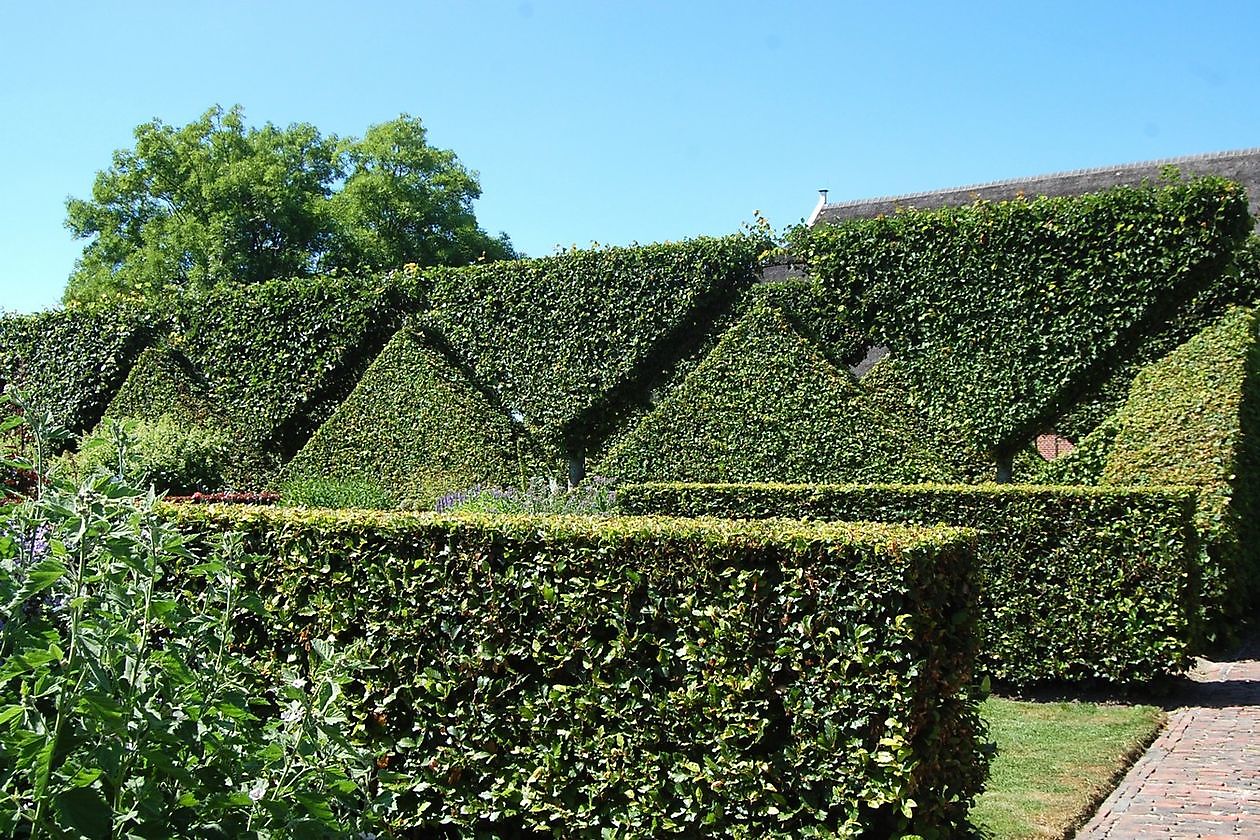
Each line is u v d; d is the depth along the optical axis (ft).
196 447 51.13
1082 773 18.70
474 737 14.76
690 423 43.01
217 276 101.45
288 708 10.13
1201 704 24.93
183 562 16.03
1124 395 36.78
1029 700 25.40
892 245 40.88
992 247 38.83
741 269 44.78
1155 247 36.14
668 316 45.65
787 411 41.34
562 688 14.23
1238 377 32.73
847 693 12.73
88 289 107.65
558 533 14.42
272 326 56.49
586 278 47.73
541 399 48.44
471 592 14.84
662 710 13.69
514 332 49.52
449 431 49.70
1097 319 36.99
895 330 40.70
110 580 9.00
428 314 52.19
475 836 14.78
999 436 38.40
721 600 13.46
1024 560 25.79
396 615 15.23
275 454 56.13
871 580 12.74
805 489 28.50
